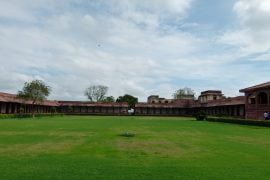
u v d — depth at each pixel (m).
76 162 8.76
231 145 13.39
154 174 7.38
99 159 9.30
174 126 28.53
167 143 13.84
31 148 11.65
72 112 77.38
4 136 16.22
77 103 78.31
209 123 36.41
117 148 11.84
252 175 7.41
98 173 7.39
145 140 14.97
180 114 81.94
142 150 11.42
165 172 7.61
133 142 13.98
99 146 12.35
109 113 78.31
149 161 9.12
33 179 6.78
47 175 7.14
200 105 72.62
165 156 10.12
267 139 16.41
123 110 81.44
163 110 82.25
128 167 8.14
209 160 9.42
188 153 10.85
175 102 82.25
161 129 23.84
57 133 18.39
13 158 9.39
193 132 21.11
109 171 7.62
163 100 95.75
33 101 56.34
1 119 40.09
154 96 96.88
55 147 11.97
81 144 12.95
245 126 30.23
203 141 14.97
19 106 61.50
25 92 54.09
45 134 17.64
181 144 13.54
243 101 51.19
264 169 8.12
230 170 7.95
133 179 6.87
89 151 10.96
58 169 7.79
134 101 99.88
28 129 21.47
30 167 8.02
